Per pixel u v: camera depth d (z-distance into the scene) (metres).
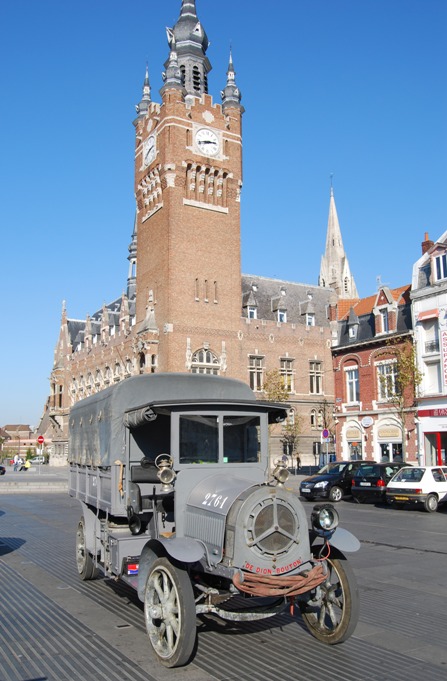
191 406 8.33
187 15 56.94
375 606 9.40
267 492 6.91
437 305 35.16
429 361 35.78
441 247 35.09
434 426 34.94
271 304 60.41
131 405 9.43
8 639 7.81
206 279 50.91
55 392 83.69
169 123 50.44
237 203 53.34
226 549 6.85
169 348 48.38
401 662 6.96
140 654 7.25
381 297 39.72
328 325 62.62
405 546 15.23
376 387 39.53
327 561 7.66
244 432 8.64
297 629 8.23
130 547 8.76
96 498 10.45
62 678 6.46
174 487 8.02
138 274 54.16
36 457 94.62
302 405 57.44
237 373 52.12
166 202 50.12
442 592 10.31
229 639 7.82
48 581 11.33
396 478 25.73
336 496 29.31
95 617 8.82
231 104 53.91
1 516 22.56
